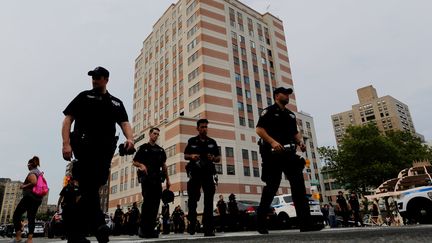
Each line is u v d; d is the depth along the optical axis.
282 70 54.31
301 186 3.74
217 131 40.75
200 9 47.19
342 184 42.28
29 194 5.18
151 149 5.23
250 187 40.50
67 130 2.77
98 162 2.71
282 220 14.37
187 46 48.41
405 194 10.05
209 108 41.94
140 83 62.56
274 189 3.71
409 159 40.50
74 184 2.63
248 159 42.16
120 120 3.16
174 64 51.12
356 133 43.19
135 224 17.77
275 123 3.90
